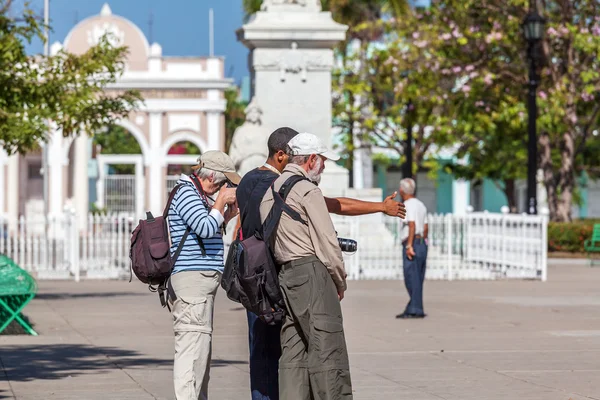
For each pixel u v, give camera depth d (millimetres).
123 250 47281
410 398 16516
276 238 12727
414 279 28781
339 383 12438
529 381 18188
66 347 23234
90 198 110625
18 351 22531
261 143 43750
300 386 12742
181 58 103750
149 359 21250
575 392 17016
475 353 21906
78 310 31781
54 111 34750
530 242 44688
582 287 40375
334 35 46188
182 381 13672
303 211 12633
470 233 45750
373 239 44188
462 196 116312
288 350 12789
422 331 25922
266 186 13141
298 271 12555
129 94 36312
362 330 26141
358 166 107000
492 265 45562
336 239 12516
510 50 64250
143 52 103688
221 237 14102
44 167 85000
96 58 36000
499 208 119250
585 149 82500
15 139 33906
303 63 46250
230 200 13906
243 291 12711
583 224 61969
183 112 102750
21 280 25953
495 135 72000
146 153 102438
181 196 13914
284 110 46250
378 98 78062
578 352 22047
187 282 13805
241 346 23188
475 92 63312
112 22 104125
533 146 49938
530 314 30188
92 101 35281
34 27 34938
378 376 18812
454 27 63469
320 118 46406
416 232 28688
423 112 68125
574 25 63875
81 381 18359
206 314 13867
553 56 64562
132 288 40750
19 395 16906
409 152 60250
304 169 13117
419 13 70125
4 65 34344
